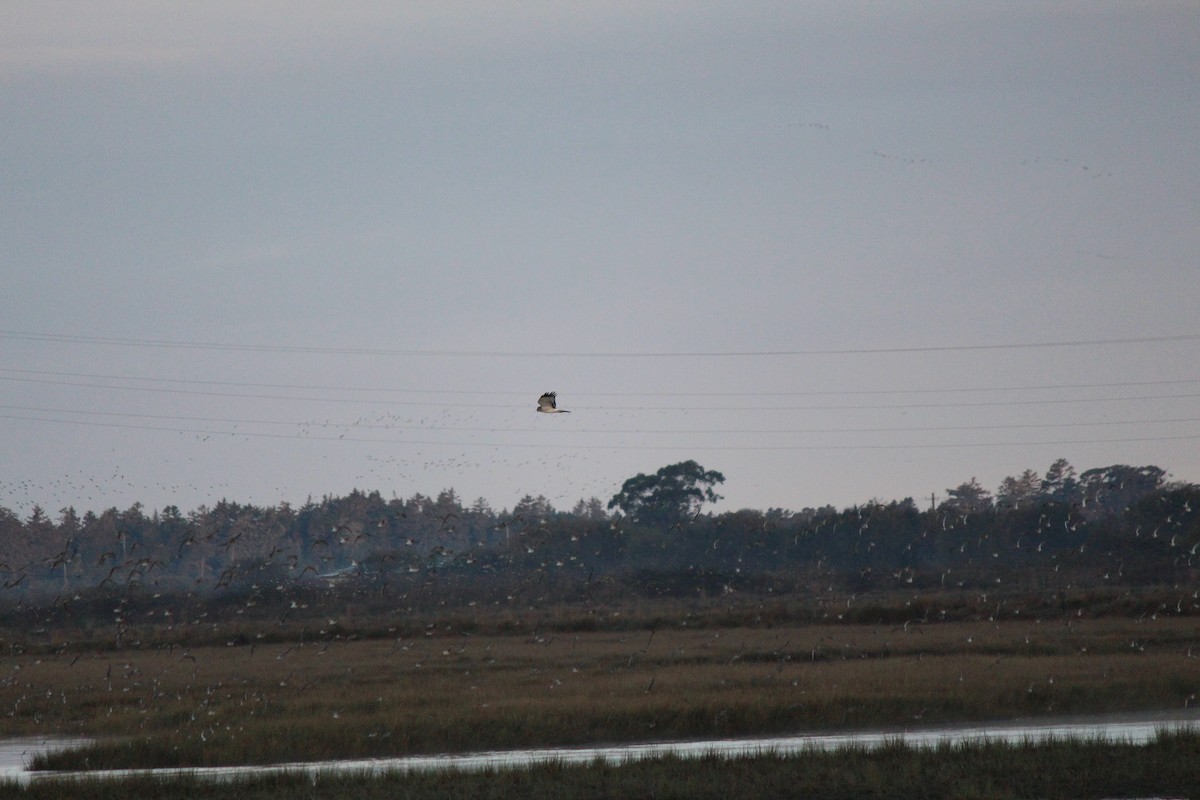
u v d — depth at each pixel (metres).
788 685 106.19
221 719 96.81
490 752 87.12
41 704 110.06
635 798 65.38
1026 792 65.31
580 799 65.12
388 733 88.31
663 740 90.06
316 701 104.19
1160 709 97.12
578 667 127.69
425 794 66.56
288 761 84.88
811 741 85.00
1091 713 96.25
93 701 111.75
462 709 96.62
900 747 77.50
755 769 71.75
